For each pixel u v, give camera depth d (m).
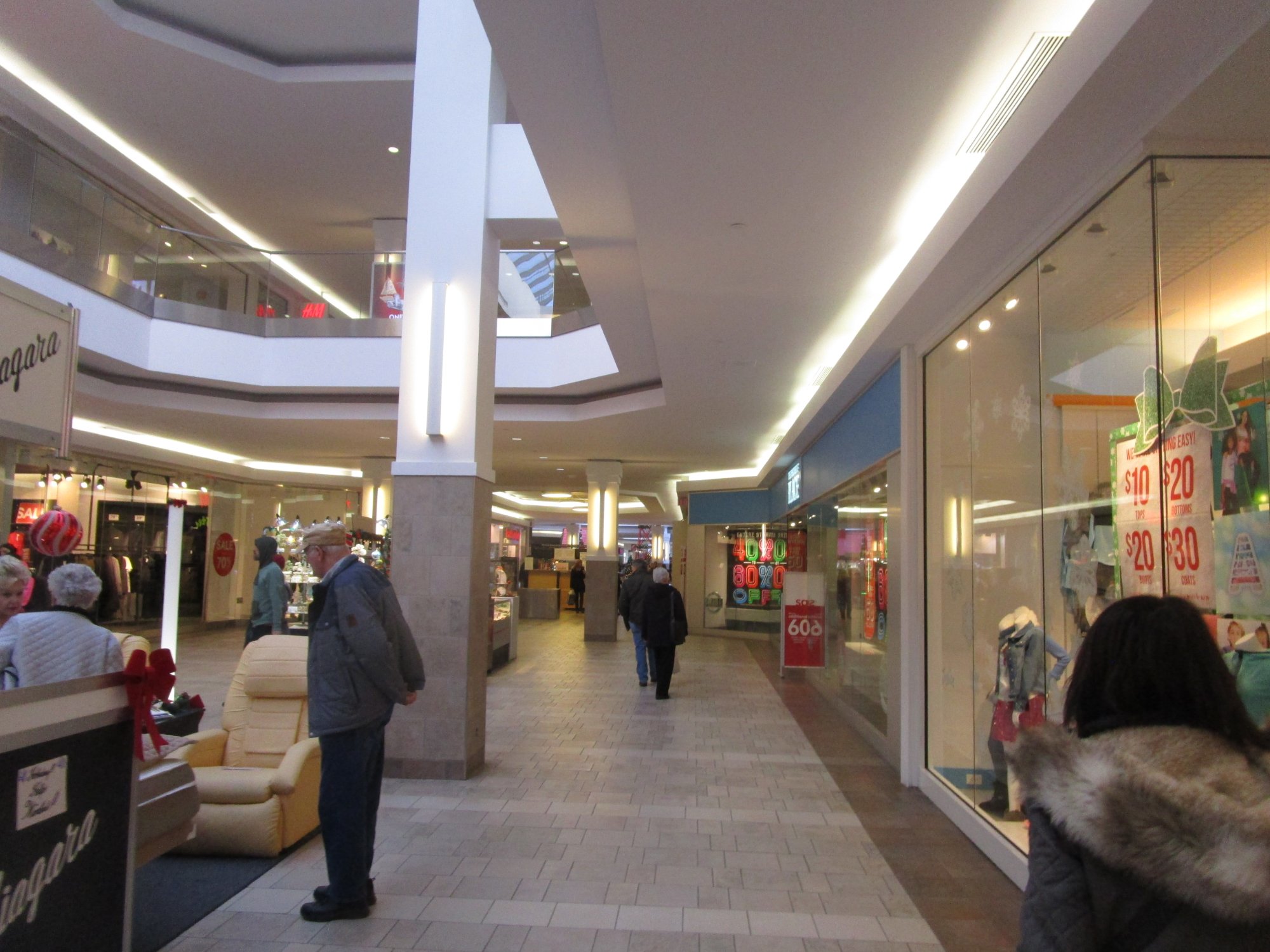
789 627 11.83
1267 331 3.54
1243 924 1.22
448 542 6.89
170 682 3.03
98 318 11.02
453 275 7.21
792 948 3.89
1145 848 1.25
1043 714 4.74
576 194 5.79
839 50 3.71
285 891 4.40
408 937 3.90
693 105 4.16
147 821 3.34
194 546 19.17
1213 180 3.54
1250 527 3.46
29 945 2.54
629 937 3.97
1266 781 1.36
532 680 12.63
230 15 11.60
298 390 12.88
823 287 6.80
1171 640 1.48
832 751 8.14
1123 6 2.75
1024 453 5.06
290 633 11.42
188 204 15.73
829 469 10.84
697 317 7.68
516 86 4.46
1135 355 3.94
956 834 5.60
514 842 5.29
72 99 12.82
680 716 9.93
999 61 3.79
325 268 12.88
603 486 18.53
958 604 6.11
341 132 13.60
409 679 4.36
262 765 5.35
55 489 10.38
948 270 5.08
